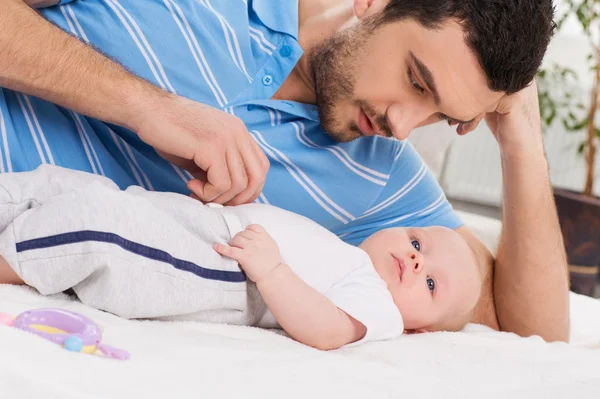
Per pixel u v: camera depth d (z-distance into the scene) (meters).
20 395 0.63
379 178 1.57
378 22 1.31
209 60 1.38
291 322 1.08
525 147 1.54
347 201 1.54
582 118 3.81
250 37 1.43
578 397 0.99
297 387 0.82
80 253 0.93
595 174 3.91
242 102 1.41
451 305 1.38
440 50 1.22
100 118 1.18
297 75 1.49
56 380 0.68
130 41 1.34
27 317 0.81
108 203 0.96
